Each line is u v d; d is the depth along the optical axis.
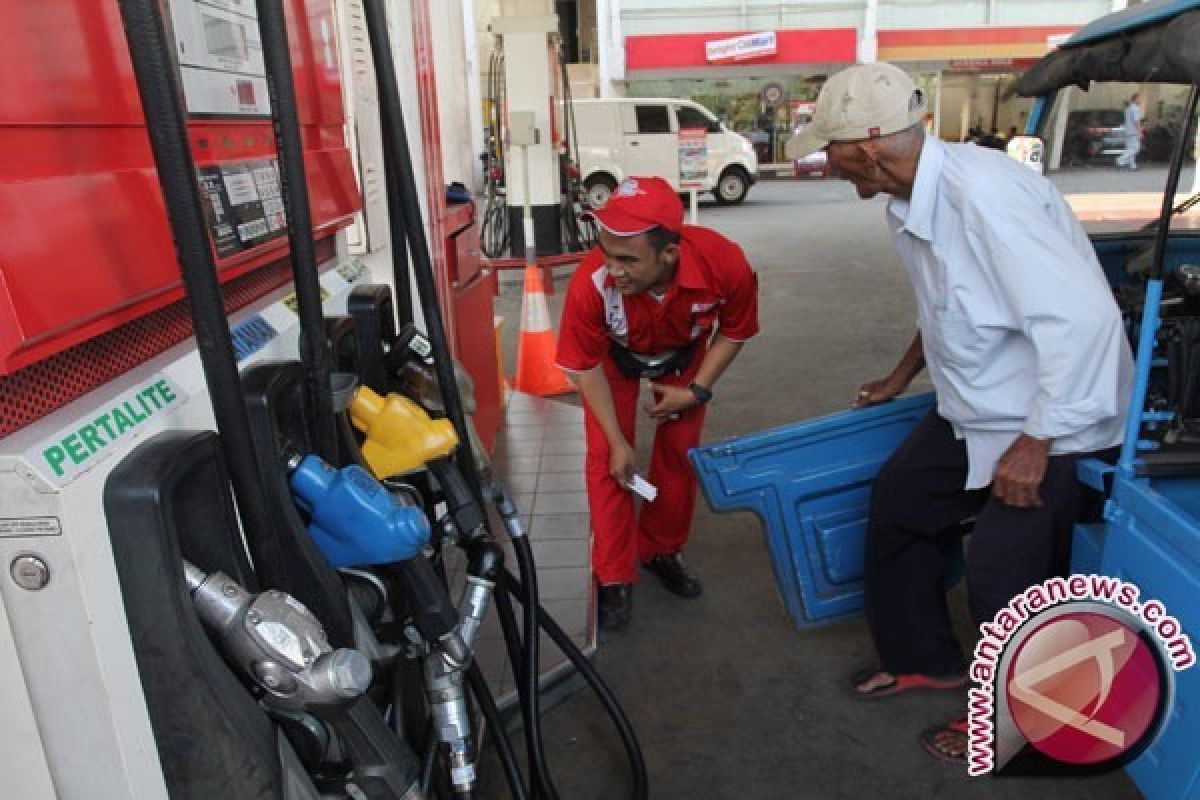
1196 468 1.88
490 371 4.45
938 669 2.59
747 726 2.56
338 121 1.96
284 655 0.96
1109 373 1.84
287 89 1.09
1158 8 2.06
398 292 1.69
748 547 3.63
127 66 1.08
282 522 1.12
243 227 1.33
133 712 0.94
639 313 2.59
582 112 15.00
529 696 1.84
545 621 2.10
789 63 21.22
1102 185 11.66
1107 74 2.32
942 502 2.39
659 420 2.91
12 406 0.87
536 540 3.51
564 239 10.06
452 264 3.68
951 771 2.35
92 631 0.87
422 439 1.39
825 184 19.66
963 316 2.04
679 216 2.38
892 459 2.45
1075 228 2.04
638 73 21.75
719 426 4.97
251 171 1.39
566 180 9.98
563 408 5.17
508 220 9.80
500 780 2.32
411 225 1.47
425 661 1.38
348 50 2.25
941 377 2.22
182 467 0.94
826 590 2.75
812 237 11.55
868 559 2.53
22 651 0.88
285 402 1.20
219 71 1.29
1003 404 2.08
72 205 0.93
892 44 21.23
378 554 1.18
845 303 7.75
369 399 1.40
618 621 3.03
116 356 1.06
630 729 2.16
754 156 16.06
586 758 2.44
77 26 0.98
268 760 1.01
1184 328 1.96
